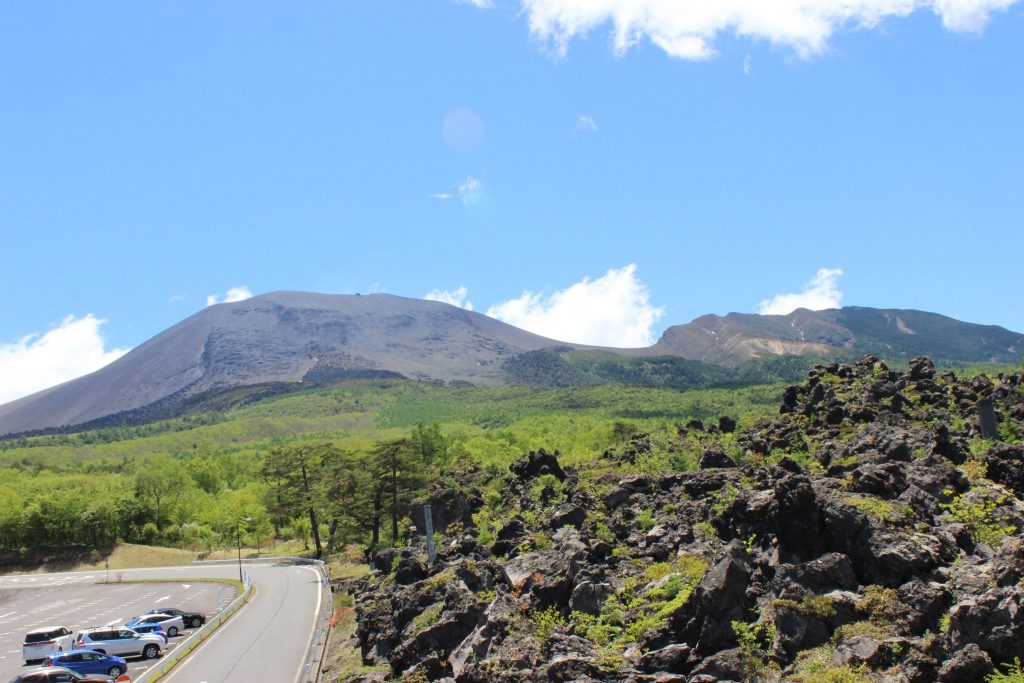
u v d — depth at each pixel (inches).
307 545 5290.4
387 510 3841.0
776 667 1050.1
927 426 2249.0
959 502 1322.6
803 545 1246.9
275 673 2005.4
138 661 2369.6
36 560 5334.6
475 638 1483.8
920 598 1066.7
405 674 1515.7
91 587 4274.1
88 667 2135.8
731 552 1205.1
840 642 1049.5
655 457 2691.9
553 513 2036.2
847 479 1487.5
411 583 2183.8
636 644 1214.3
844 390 2790.4
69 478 6968.5
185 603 3462.1
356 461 4274.1
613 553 1616.6
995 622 938.1
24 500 5689.0
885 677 959.0
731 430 3115.2
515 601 1531.7
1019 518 1215.6
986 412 2069.4
